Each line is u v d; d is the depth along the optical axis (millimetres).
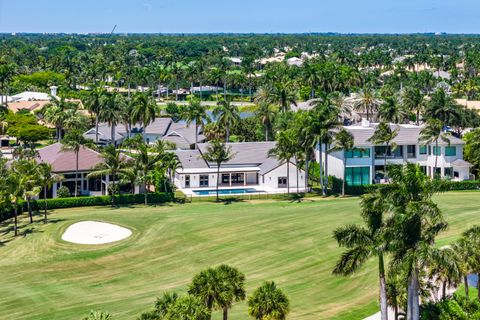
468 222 76688
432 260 38781
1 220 87250
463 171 109938
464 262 44625
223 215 85062
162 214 87125
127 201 97938
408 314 40938
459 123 137625
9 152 142000
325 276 58469
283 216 83062
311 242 69938
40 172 83938
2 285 60094
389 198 40406
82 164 102938
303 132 101688
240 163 117125
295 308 50156
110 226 79625
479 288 47625
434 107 132500
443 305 44156
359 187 105188
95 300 54688
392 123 130875
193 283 39562
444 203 89500
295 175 112625
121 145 145875
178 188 111875
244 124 151750
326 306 50594
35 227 81312
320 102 107500
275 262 63844
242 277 40781
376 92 197375
